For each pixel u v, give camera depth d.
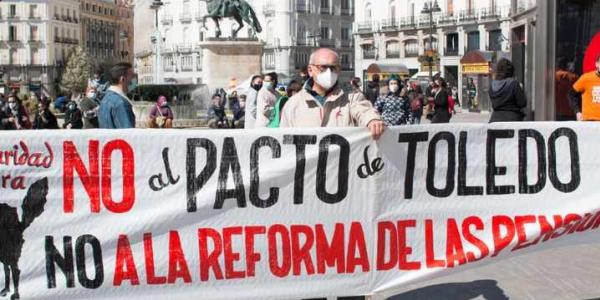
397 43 76.69
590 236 5.55
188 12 95.12
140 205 4.90
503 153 5.36
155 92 27.84
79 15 128.75
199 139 4.93
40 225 4.80
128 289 4.90
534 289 6.10
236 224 5.00
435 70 60.59
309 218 5.07
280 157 5.02
